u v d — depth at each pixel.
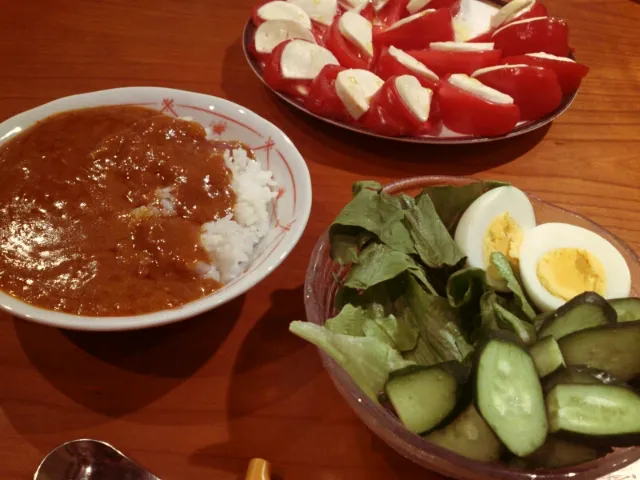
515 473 0.20
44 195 0.30
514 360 0.20
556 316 0.23
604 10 0.57
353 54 0.45
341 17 0.46
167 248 0.28
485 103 0.39
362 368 0.22
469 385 0.20
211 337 0.29
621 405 0.19
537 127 0.42
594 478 0.20
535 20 0.46
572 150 0.42
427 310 0.25
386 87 0.39
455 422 0.20
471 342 0.25
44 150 0.32
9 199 0.30
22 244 0.28
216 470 0.24
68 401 0.26
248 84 0.45
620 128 0.45
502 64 0.45
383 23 0.51
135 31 0.49
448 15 0.47
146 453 0.25
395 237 0.26
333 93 0.40
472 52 0.44
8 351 0.28
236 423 0.26
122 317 0.24
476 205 0.28
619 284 0.28
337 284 0.27
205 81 0.45
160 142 0.33
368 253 0.26
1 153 0.32
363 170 0.39
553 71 0.43
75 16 0.50
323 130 0.42
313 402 0.27
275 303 0.31
